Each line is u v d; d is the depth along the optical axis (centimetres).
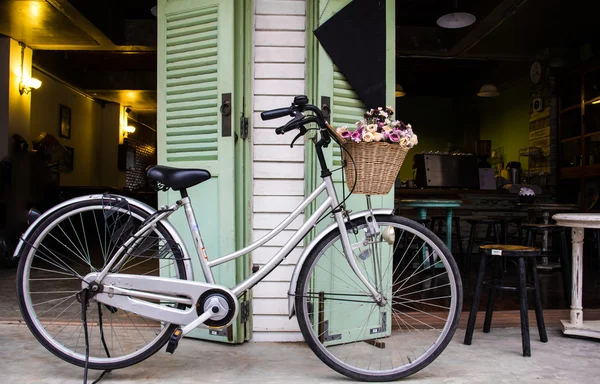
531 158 755
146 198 907
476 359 220
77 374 198
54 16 524
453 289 200
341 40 244
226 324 191
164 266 226
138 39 643
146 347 197
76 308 303
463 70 926
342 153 196
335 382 195
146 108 1066
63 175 833
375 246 210
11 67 597
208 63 244
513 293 371
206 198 243
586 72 634
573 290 256
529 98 791
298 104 189
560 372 204
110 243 200
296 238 201
